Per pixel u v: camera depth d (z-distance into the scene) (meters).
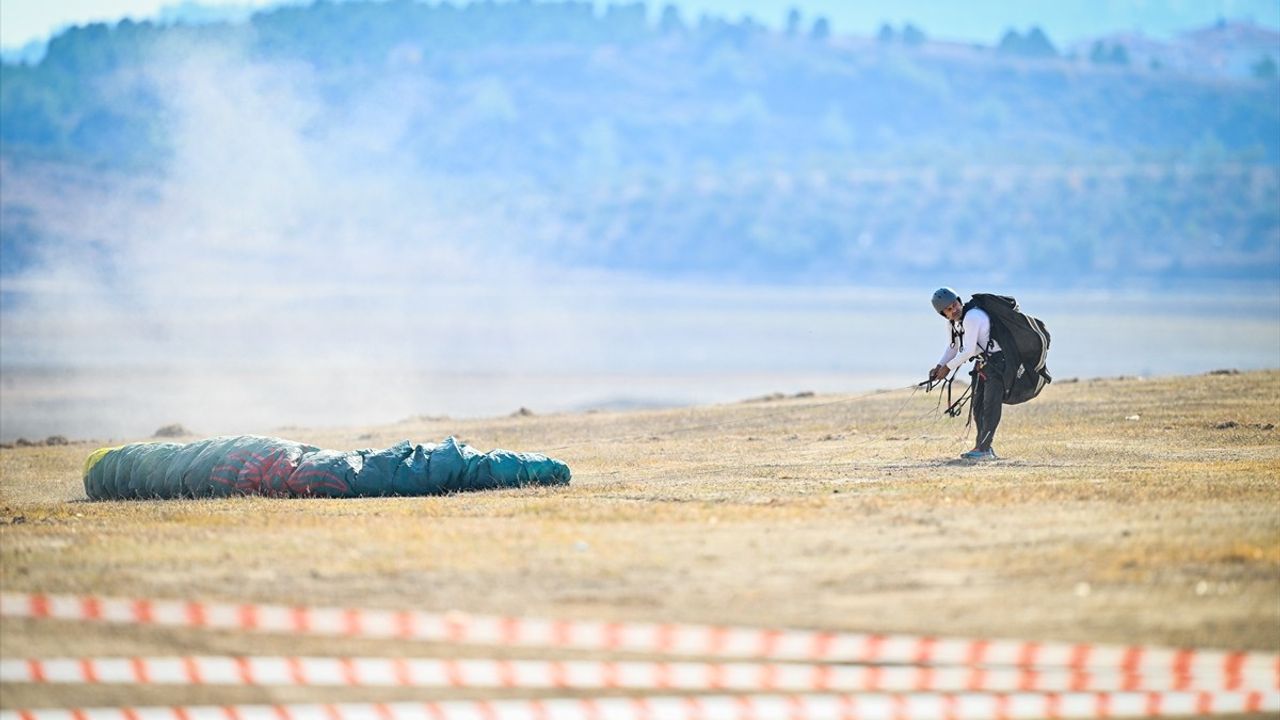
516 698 28.41
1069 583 35.16
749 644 31.06
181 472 59.09
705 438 83.62
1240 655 30.38
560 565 37.75
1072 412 85.94
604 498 52.53
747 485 56.03
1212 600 33.78
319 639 31.72
